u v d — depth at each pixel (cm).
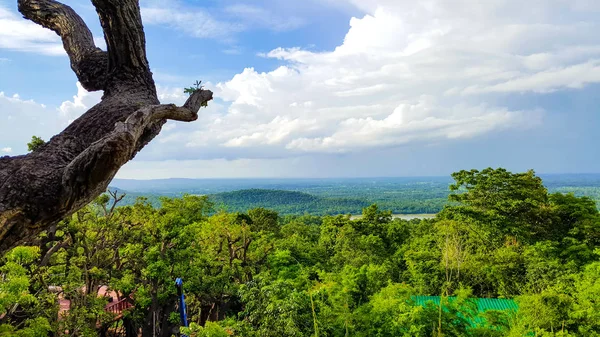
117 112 346
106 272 1661
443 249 2820
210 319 2095
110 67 385
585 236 3269
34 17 430
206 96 425
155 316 1759
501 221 3325
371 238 4012
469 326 1393
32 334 958
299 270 2184
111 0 340
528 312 1554
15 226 271
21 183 279
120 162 287
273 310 1323
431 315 1345
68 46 420
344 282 1584
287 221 8450
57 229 1545
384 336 1379
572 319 1507
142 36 377
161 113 341
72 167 279
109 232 1839
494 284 2789
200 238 2253
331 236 4541
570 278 2275
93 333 1250
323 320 1374
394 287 1505
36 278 1279
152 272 1628
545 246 2853
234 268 2155
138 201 2142
